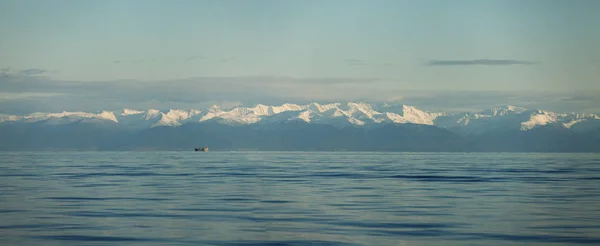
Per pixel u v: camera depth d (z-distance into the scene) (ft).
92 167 515.91
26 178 338.54
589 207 190.70
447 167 550.77
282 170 468.34
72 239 132.16
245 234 139.64
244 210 183.32
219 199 215.92
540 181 327.47
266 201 209.67
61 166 538.88
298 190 257.34
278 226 151.33
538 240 132.57
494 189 266.57
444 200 213.87
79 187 267.39
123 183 297.12
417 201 210.59
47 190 250.16
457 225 152.76
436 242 130.52
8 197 218.38
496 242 130.62
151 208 186.91
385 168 518.78
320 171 451.12
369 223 156.35
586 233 140.87
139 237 135.13
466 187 278.26
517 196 230.07
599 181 327.88
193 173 409.49
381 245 127.34
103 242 129.18
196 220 161.17
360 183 305.73
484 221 159.53
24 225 150.41
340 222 158.30
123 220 160.15
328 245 127.44
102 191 246.68
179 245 126.72
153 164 610.65
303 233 141.18
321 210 183.83
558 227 149.28
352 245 127.34
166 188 264.72
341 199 217.56
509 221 159.22
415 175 392.27
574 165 627.05
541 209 185.37
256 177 360.28
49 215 168.76
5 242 128.47
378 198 221.46
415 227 149.69
